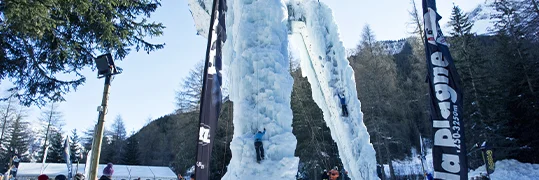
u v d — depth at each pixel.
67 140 11.04
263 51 5.86
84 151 34.47
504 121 22.73
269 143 5.34
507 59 25.38
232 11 6.48
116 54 10.23
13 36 8.34
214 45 5.31
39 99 9.99
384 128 28.66
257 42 5.98
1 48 8.32
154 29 10.17
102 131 5.32
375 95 30.86
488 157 13.80
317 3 7.96
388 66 36.94
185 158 27.16
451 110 6.08
